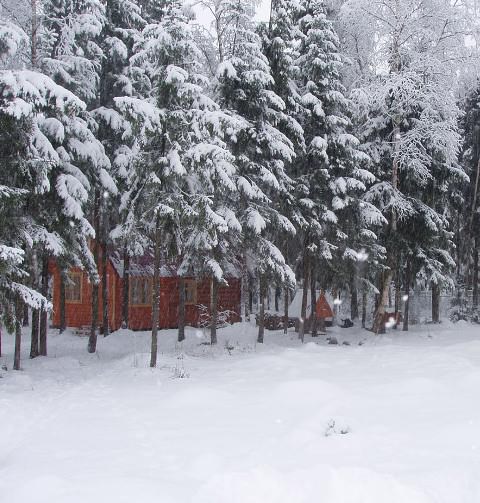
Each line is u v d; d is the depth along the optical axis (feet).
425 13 79.30
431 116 79.71
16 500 21.84
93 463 26.16
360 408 34.71
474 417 31.48
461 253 126.11
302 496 21.47
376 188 81.92
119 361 63.46
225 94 70.18
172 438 30.17
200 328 97.76
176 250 62.23
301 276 90.22
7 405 39.09
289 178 74.18
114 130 72.18
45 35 62.18
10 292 48.19
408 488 21.36
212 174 58.90
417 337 86.17
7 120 45.32
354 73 87.40
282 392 39.58
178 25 54.19
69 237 59.82
